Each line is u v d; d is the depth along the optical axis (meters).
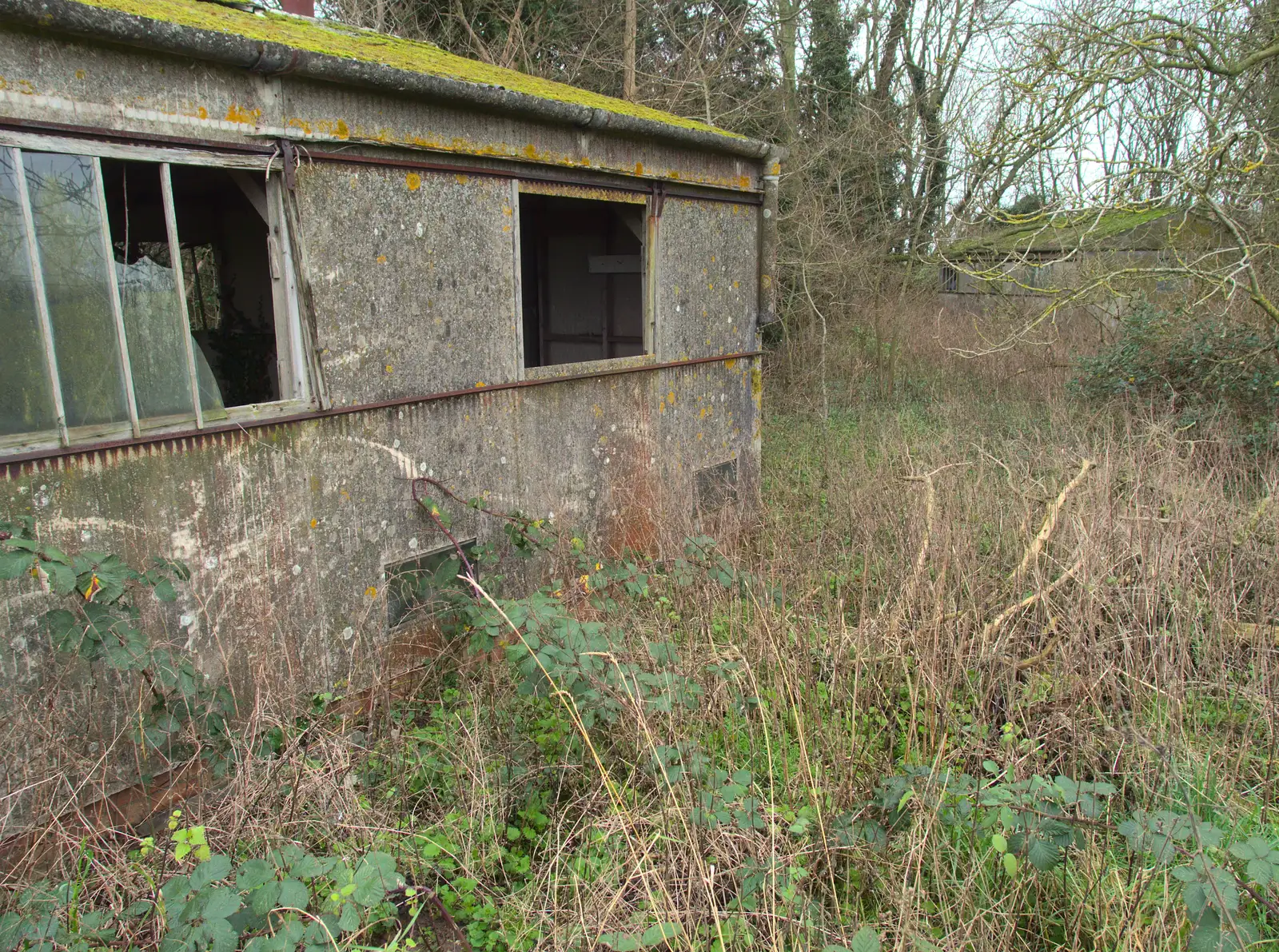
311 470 3.71
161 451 3.19
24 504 2.82
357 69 3.57
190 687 2.93
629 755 3.36
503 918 2.73
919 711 3.58
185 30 3.01
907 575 4.50
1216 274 6.90
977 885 2.66
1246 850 2.04
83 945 2.13
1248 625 3.91
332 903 2.22
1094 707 3.39
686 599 4.51
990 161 7.38
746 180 6.52
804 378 12.30
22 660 2.87
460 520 4.45
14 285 2.78
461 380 4.39
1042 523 4.90
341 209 3.73
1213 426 7.10
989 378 11.45
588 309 7.34
